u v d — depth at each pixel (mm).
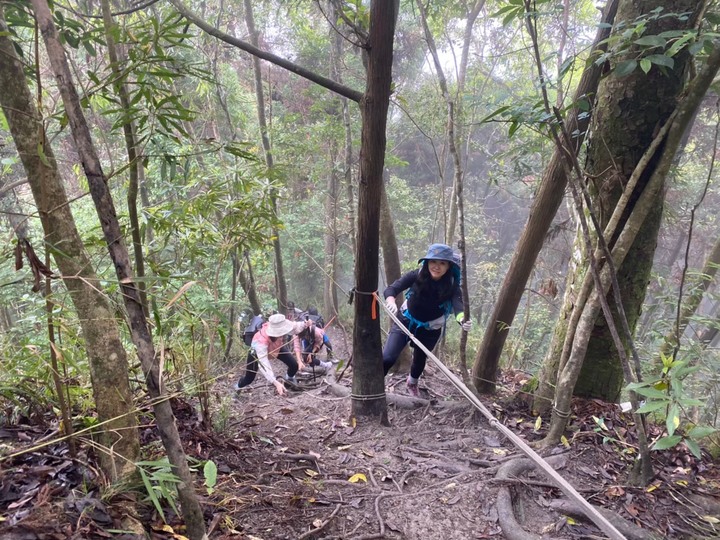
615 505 2555
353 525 2293
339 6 2854
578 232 3477
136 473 1775
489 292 10844
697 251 10070
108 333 1762
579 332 2877
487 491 2582
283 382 5223
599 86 3121
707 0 2543
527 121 2275
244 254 5734
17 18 2004
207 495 2211
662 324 4273
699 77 2299
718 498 2627
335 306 8797
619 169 3055
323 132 6680
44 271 1458
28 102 1558
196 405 3365
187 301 2496
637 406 2582
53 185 1606
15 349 2432
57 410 2348
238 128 9133
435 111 6254
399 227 11469
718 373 3562
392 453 3146
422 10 3719
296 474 2703
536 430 3400
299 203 10852
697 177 8680
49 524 1474
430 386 4895
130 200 2232
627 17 2744
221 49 7379
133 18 3951
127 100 2141
